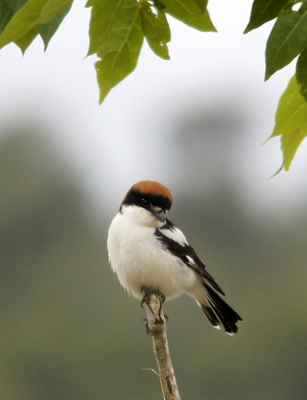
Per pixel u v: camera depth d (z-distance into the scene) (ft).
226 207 68.49
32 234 65.92
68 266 63.98
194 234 69.31
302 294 59.41
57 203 67.00
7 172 68.33
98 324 56.49
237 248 65.98
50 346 56.08
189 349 53.47
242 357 54.24
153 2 12.16
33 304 62.44
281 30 10.19
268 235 65.51
